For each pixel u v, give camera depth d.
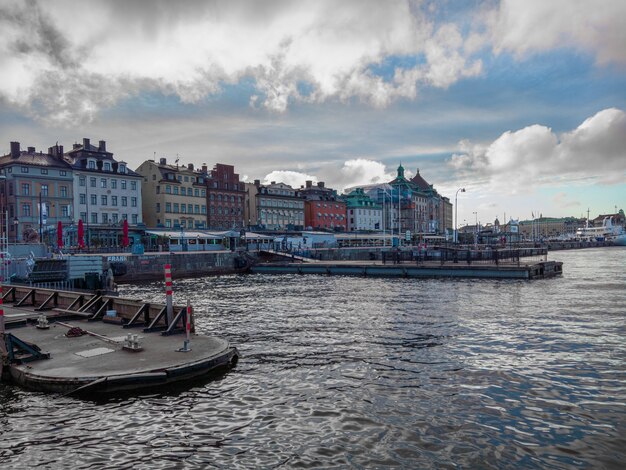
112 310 20.02
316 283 47.47
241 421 10.36
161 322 17.64
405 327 21.64
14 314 21.22
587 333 19.78
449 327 21.50
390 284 44.56
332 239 101.38
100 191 79.25
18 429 10.00
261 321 24.03
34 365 12.87
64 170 74.56
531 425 10.09
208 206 98.19
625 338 18.70
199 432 9.81
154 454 8.88
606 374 13.77
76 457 8.80
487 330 20.67
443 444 9.21
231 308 29.23
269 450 9.01
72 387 11.69
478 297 32.88
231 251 67.75
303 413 10.80
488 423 10.20
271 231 95.44
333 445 9.18
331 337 19.53
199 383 12.87
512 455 8.75
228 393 12.12
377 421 10.33
